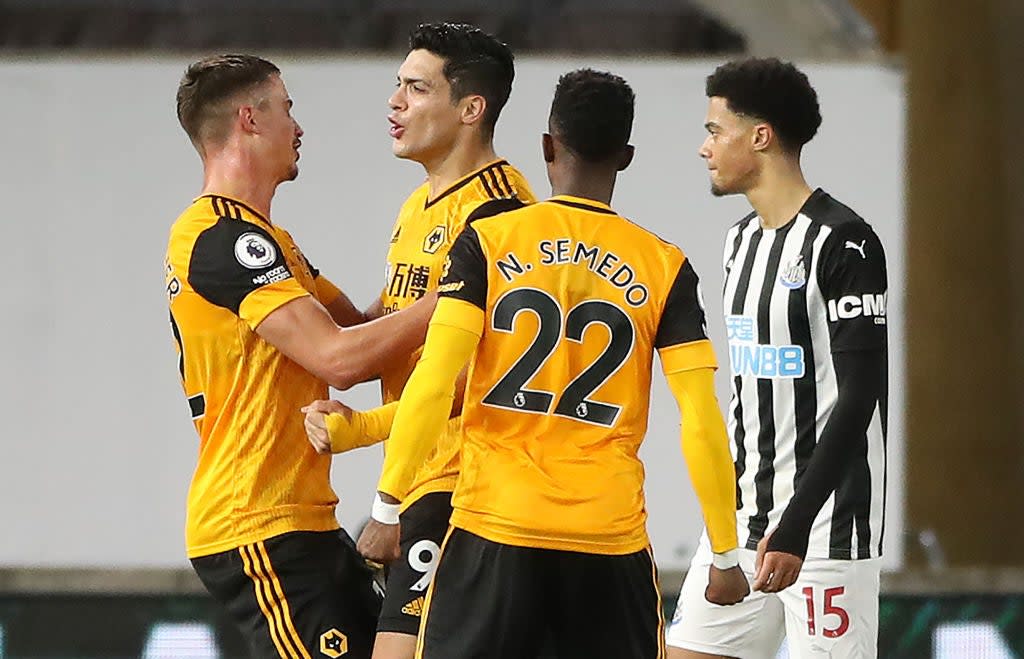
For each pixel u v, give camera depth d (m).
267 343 12.95
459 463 13.04
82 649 20.75
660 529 24.88
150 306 25.36
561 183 12.38
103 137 25.27
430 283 13.44
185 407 25.39
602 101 12.23
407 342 12.73
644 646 12.14
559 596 11.91
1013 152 39.19
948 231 39.09
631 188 25.23
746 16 36.75
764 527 14.49
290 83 25.12
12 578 22.20
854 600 14.05
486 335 11.96
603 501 11.86
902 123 25.53
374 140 25.14
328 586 12.95
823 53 37.03
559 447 11.91
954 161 38.94
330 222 25.08
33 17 48.00
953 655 20.56
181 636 20.73
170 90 25.33
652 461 24.84
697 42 45.94
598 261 12.07
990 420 39.19
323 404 12.27
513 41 46.22
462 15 46.00
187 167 25.36
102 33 47.75
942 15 38.81
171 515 25.44
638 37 45.94
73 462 25.33
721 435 12.16
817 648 14.16
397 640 12.92
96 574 22.27
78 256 25.27
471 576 11.86
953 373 39.19
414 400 11.60
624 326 12.02
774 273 14.21
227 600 13.16
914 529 39.09
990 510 39.19
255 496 12.91
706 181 25.22
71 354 25.30
